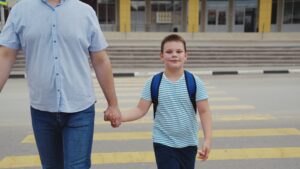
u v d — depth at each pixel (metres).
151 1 31.98
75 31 2.37
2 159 4.66
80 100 2.46
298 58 17.56
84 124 2.50
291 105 8.24
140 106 2.95
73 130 2.47
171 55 2.79
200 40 23.31
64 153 2.50
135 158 4.72
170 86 2.80
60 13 2.33
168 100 2.80
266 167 4.45
